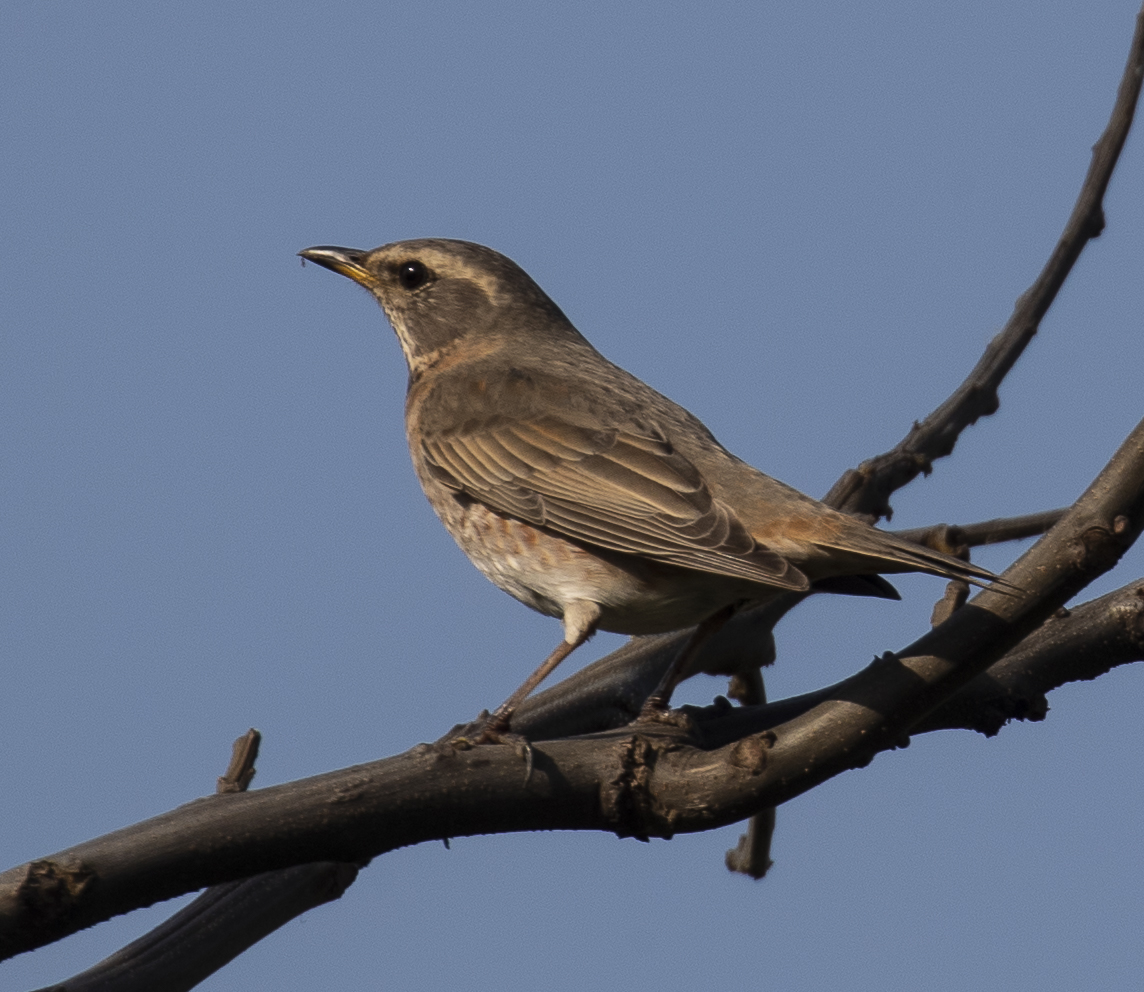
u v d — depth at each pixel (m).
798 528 10.82
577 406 12.64
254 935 9.74
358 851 8.59
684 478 11.57
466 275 14.62
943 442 13.64
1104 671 10.46
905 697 8.56
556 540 12.01
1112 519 8.30
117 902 8.05
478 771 8.72
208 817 8.25
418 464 13.23
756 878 13.50
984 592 8.57
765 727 10.20
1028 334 13.84
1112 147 13.46
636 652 12.48
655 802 8.82
